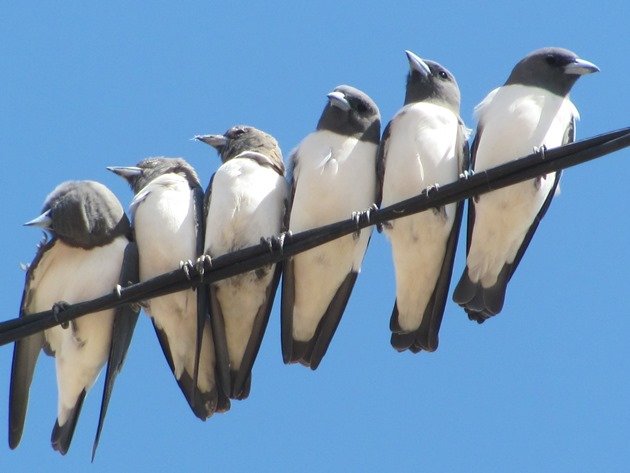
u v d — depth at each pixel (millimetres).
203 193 14336
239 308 13867
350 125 13906
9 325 12086
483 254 13680
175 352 14055
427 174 13523
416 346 13852
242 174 13883
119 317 14016
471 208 13828
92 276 14188
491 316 13727
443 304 13758
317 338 13938
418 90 14398
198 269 12383
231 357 13961
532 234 13703
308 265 13781
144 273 14008
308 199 13688
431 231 13562
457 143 13688
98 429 13578
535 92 13711
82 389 14359
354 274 13906
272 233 13789
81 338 14164
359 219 11906
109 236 14297
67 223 14234
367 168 13828
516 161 11305
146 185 14570
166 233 13906
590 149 11094
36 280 14336
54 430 14312
